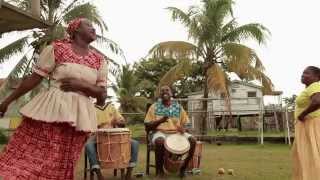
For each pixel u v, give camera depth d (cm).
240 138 2000
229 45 2244
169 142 756
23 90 389
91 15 2188
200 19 2278
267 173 871
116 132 698
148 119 800
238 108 2686
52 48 386
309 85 592
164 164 789
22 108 381
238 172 883
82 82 387
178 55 2308
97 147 699
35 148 374
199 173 839
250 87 3194
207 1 2291
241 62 2214
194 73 2541
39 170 370
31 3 709
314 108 573
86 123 382
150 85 4244
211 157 1232
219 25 2281
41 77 387
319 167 561
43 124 375
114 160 698
